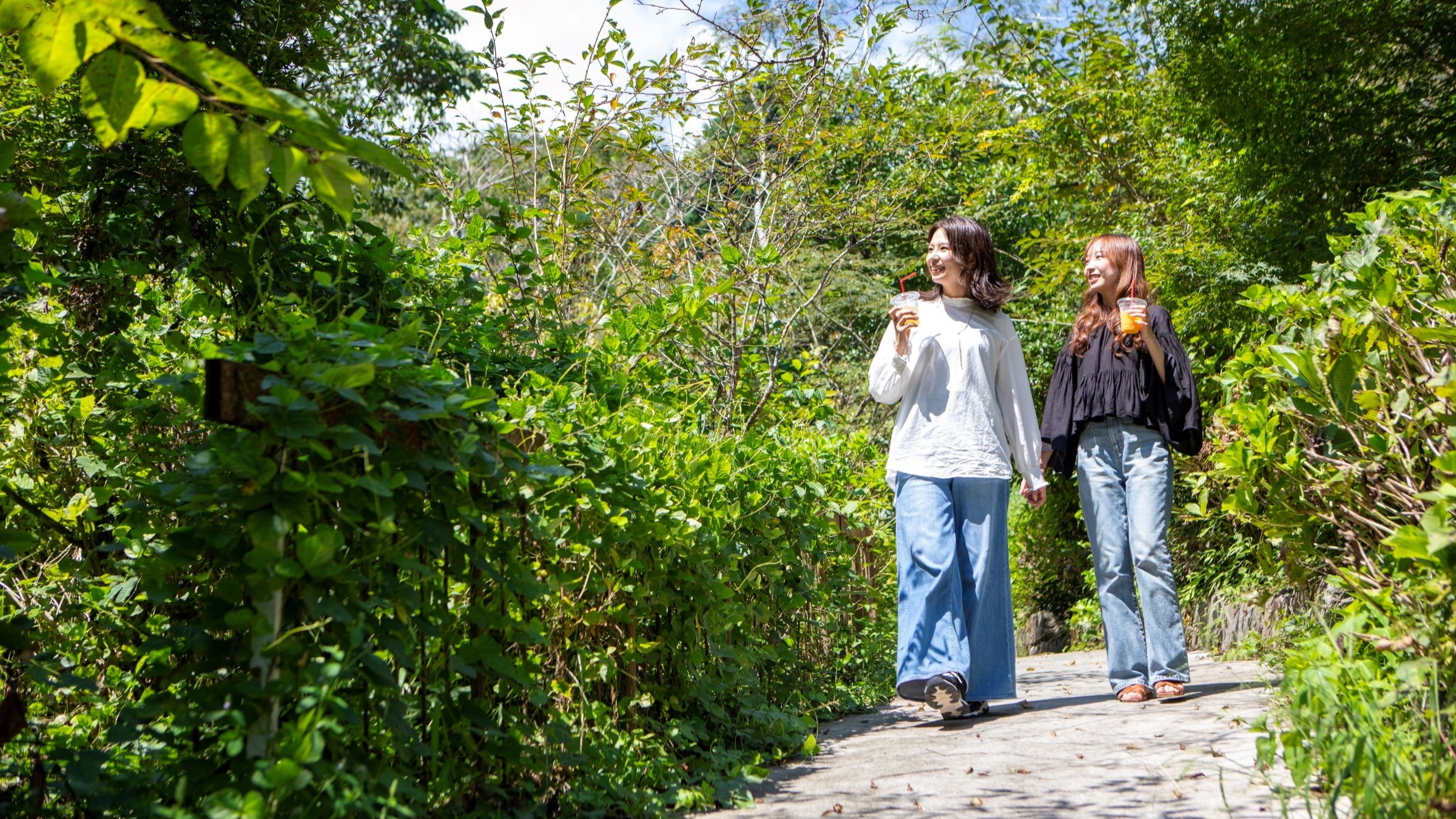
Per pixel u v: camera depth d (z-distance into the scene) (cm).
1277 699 325
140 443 315
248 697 178
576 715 285
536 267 547
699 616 348
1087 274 427
